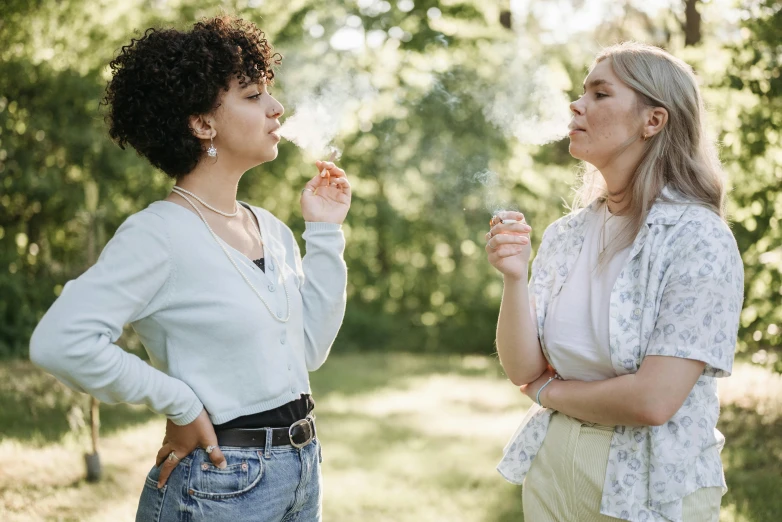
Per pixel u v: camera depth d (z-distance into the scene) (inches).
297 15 407.2
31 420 245.0
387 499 177.5
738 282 73.8
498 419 281.1
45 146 358.9
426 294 621.3
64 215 377.4
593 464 78.2
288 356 76.7
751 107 237.5
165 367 74.7
